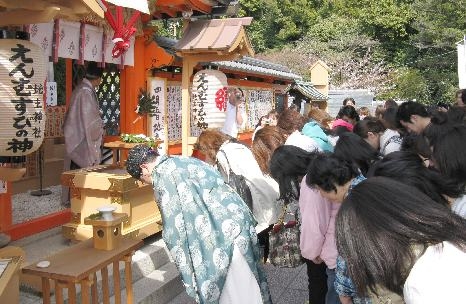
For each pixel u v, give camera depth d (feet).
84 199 15.72
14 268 8.96
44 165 23.47
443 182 7.50
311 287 12.14
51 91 25.08
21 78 10.66
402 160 7.89
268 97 40.86
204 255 10.03
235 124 26.89
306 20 111.55
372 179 5.19
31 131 10.92
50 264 9.78
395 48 105.29
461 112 13.02
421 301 4.39
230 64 29.37
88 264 9.75
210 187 10.49
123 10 19.60
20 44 10.73
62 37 17.12
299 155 11.94
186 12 22.18
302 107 52.75
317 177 8.87
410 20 103.04
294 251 12.11
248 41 22.16
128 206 15.60
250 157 13.76
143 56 22.17
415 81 90.99
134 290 14.10
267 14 113.39
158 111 23.47
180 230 10.06
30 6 10.55
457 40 85.10
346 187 8.85
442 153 8.18
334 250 10.13
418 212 4.68
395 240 4.59
